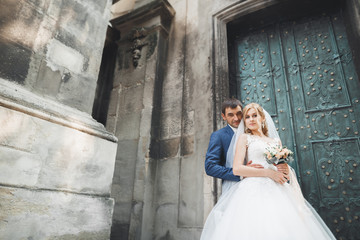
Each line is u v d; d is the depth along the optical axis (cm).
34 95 209
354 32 352
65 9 255
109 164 241
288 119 381
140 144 413
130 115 451
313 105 372
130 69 498
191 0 521
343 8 398
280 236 135
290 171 196
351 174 317
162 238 356
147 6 516
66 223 195
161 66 477
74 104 241
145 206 368
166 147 414
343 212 307
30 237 173
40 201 183
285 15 450
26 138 187
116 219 380
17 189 173
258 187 167
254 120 207
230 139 216
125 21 547
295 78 400
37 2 232
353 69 361
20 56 209
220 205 181
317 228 153
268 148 181
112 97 495
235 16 457
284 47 431
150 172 392
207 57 438
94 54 273
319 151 346
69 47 250
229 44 485
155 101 441
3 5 208
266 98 411
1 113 178
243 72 452
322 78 380
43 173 190
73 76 247
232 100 233
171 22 526
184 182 373
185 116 418
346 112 346
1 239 160
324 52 393
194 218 342
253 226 143
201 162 368
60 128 210
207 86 414
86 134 229
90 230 209
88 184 219
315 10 427
